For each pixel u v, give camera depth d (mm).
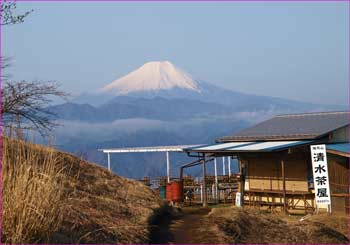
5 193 7223
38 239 7344
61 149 14273
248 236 11281
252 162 23438
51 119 10930
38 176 8180
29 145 8773
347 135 22406
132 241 9461
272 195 22469
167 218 12781
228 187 25938
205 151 21938
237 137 24172
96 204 11000
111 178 14859
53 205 7922
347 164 20219
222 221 11797
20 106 10359
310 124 23125
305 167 21453
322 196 16859
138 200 13359
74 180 12328
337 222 15758
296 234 12078
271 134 23016
